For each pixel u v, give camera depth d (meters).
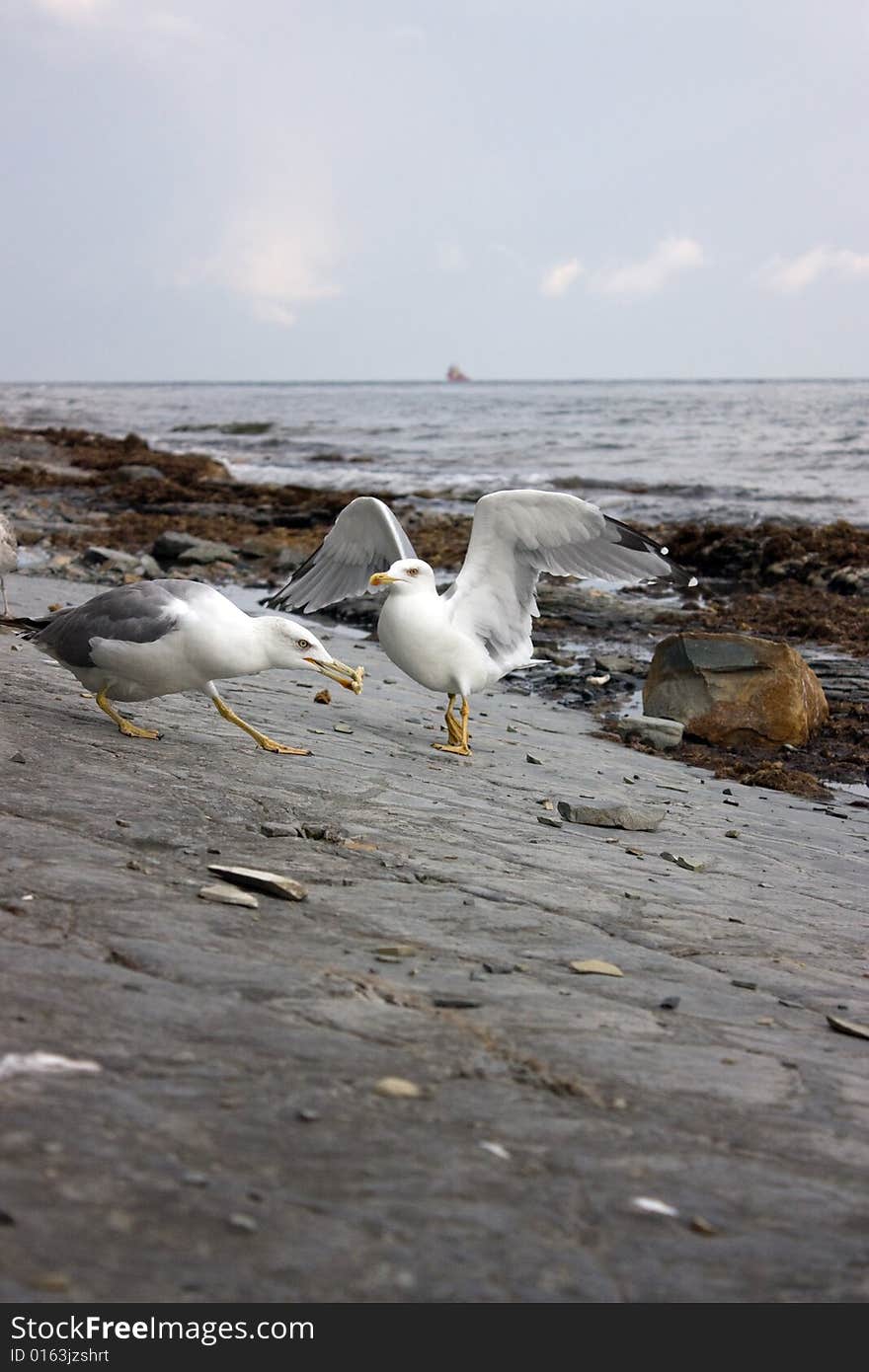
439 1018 3.46
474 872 5.19
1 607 11.05
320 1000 3.44
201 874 4.52
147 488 28.36
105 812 5.13
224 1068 2.88
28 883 4.09
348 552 9.07
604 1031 3.55
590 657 12.72
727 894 5.60
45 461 37.41
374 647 12.46
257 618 6.62
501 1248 2.31
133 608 6.46
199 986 3.40
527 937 4.43
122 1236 2.16
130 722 7.23
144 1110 2.61
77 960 3.44
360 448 44.97
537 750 8.77
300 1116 2.69
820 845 7.09
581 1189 2.57
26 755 5.99
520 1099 2.99
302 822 5.58
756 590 16.61
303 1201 2.36
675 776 8.72
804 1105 3.22
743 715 9.84
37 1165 2.32
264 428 57.44
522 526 8.02
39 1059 2.77
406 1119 2.76
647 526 20.11
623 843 6.36
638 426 52.66
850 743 9.94
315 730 8.06
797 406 68.62
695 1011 3.90
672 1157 2.79
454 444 45.66
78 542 20.02
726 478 31.08
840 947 5.01
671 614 14.75
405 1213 2.37
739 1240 2.47
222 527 22.50
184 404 96.81
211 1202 2.30
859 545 17.36
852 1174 2.84
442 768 7.54
